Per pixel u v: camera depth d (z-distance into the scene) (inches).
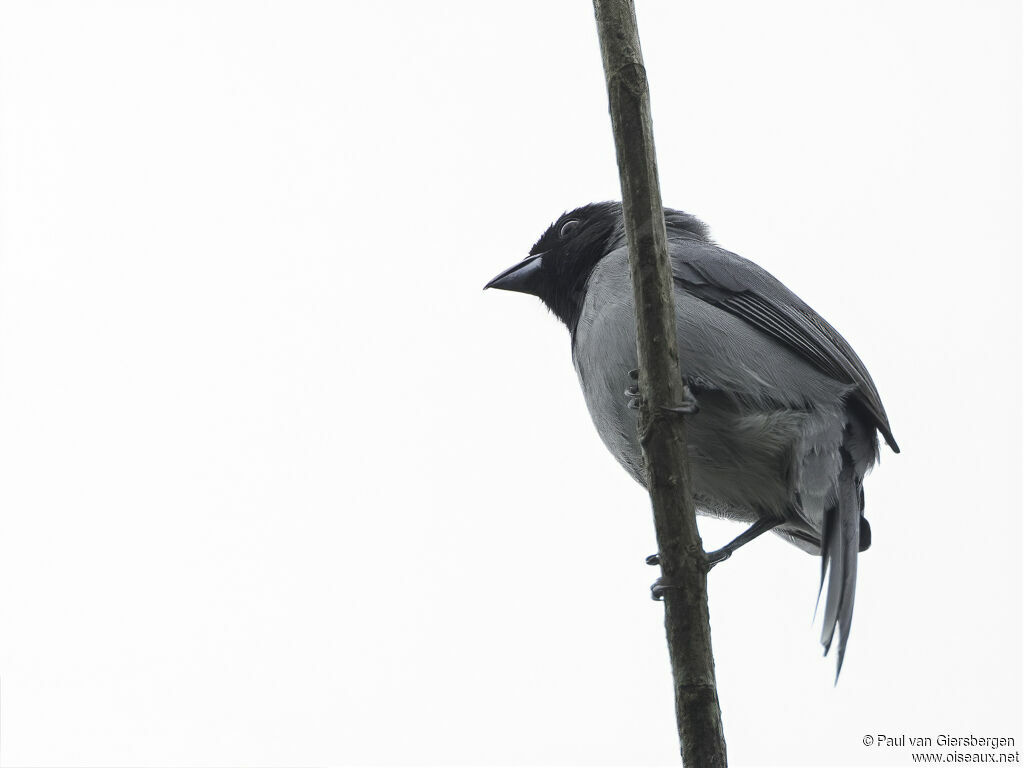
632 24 287.1
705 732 276.2
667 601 285.7
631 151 284.8
